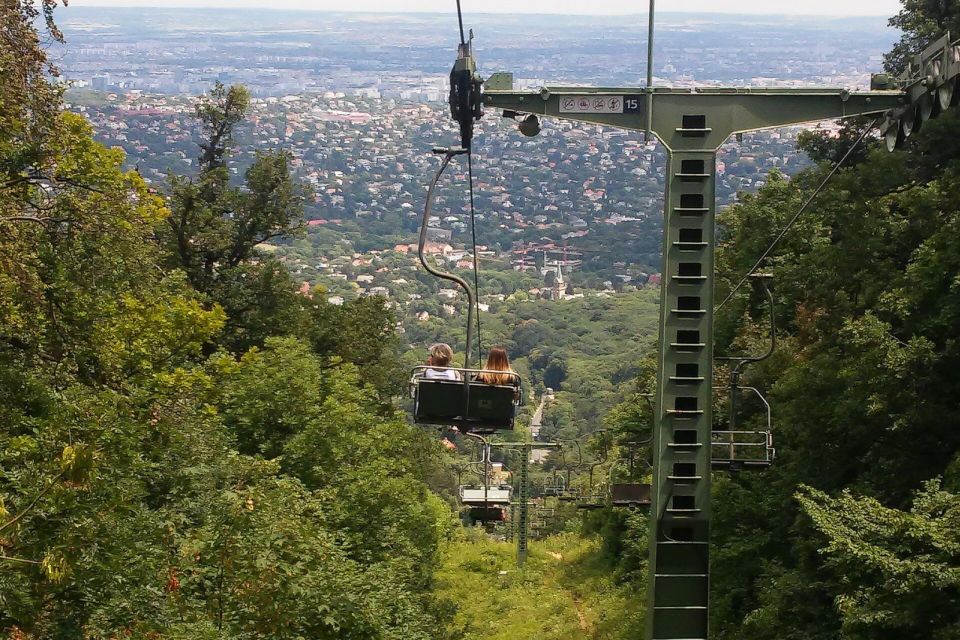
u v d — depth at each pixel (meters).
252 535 16.88
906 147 40.75
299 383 32.44
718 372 37.62
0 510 13.78
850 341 27.11
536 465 91.06
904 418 25.05
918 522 18.70
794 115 13.63
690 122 13.58
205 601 17.11
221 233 48.12
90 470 14.78
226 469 22.69
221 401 32.25
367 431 33.06
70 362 24.70
